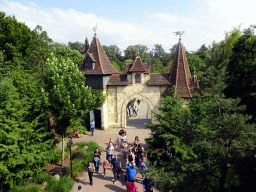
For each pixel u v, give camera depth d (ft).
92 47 72.95
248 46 46.68
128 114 90.27
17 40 81.51
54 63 41.73
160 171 20.01
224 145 20.07
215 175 21.63
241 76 48.32
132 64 71.72
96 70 69.41
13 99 33.55
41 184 34.53
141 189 34.27
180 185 18.60
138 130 70.74
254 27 47.96
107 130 71.20
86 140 60.49
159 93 70.33
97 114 75.41
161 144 41.81
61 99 38.73
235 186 22.85
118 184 36.50
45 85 42.60
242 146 18.90
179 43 70.44
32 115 41.04
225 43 66.23
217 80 25.12
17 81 40.24
